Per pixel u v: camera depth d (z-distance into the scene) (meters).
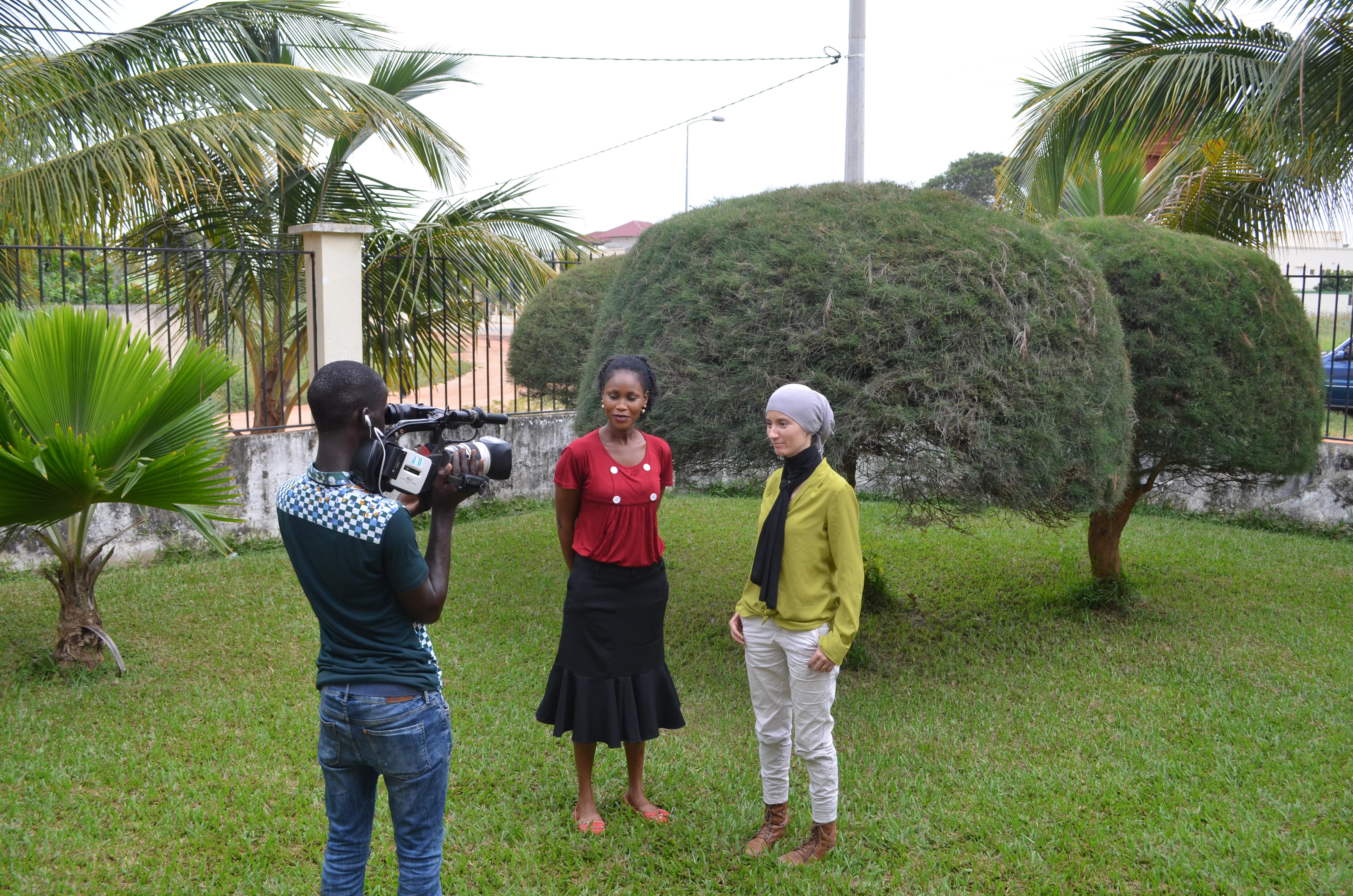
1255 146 7.18
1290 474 5.48
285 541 2.24
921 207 4.51
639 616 3.22
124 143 7.04
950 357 3.97
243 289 7.91
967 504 4.06
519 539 7.67
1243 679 4.74
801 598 2.98
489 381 9.07
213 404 4.77
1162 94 7.32
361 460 2.17
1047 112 7.71
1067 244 4.61
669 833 3.28
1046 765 3.82
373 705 2.14
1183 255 5.29
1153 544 7.66
